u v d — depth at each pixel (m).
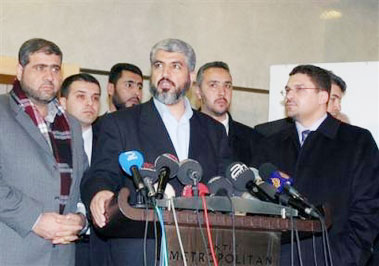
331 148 3.51
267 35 6.95
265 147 3.71
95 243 3.31
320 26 7.14
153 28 6.34
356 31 7.14
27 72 3.17
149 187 2.17
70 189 3.13
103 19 6.08
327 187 3.42
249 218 2.21
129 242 2.56
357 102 4.54
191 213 2.13
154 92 2.99
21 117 3.10
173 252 2.16
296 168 3.53
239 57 6.81
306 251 3.18
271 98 4.84
